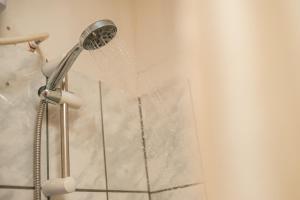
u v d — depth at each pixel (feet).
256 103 2.54
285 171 2.30
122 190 2.73
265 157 2.41
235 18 2.81
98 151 2.63
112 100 2.95
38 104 2.31
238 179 2.51
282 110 2.39
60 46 2.69
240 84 2.66
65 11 2.85
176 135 2.94
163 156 2.98
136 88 3.29
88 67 2.83
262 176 2.40
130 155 2.92
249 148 2.50
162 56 3.22
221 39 2.86
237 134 2.59
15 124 2.14
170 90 3.09
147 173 3.03
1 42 2.03
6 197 1.97
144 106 3.21
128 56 3.33
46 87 2.16
